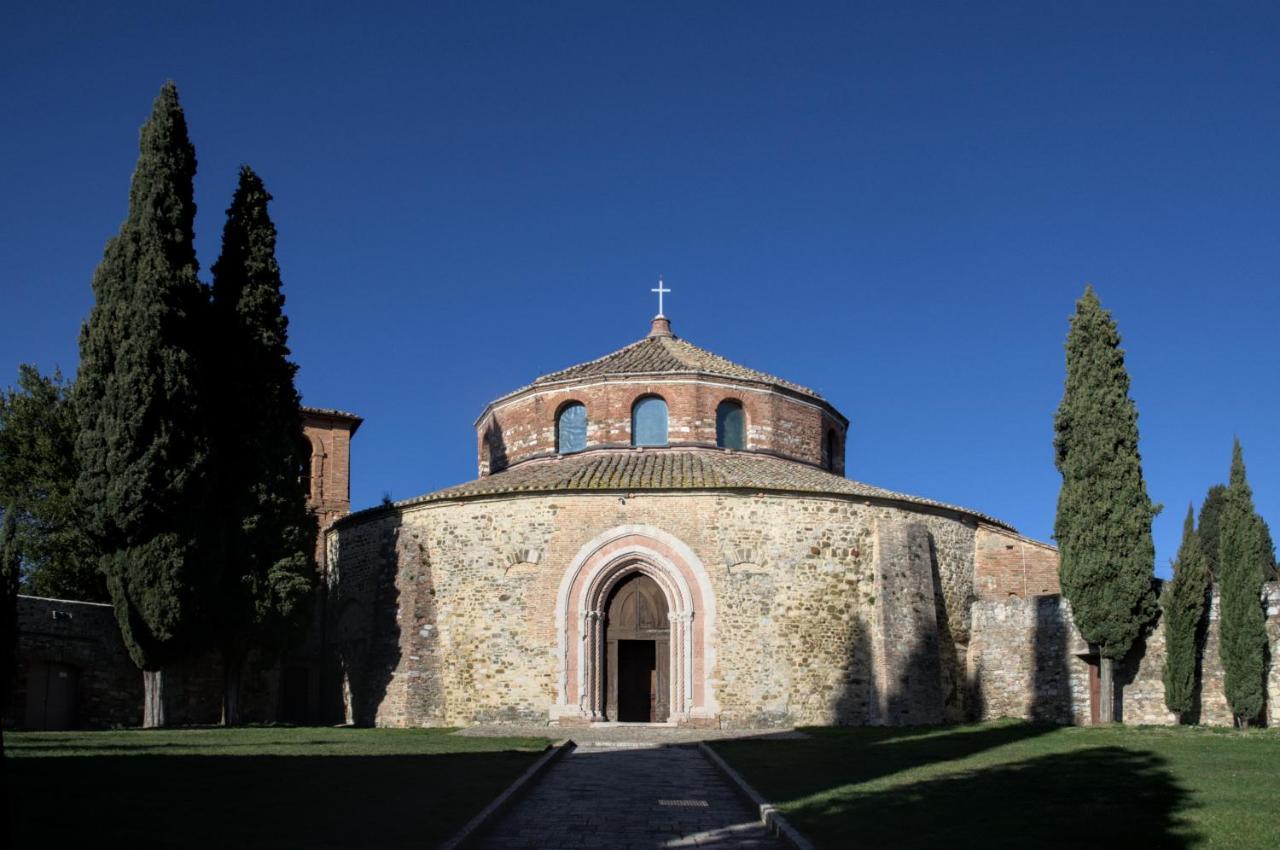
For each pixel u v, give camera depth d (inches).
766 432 1695.4
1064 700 1440.7
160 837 537.3
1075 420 1407.5
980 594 1604.3
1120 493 1376.7
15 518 1684.3
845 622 1417.3
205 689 1487.5
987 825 612.1
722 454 1647.4
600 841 592.4
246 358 1461.6
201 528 1381.6
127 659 1433.3
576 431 1702.8
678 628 1391.5
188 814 607.2
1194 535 1334.9
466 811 641.6
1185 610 1320.1
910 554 1469.0
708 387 1678.2
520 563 1435.8
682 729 1318.9
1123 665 1389.0
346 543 1654.8
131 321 1366.9
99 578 1659.7
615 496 1430.9
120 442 1349.7
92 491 1354.6
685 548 1407.5
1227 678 1282.0
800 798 717.9
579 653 1396.4
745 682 1375.5
